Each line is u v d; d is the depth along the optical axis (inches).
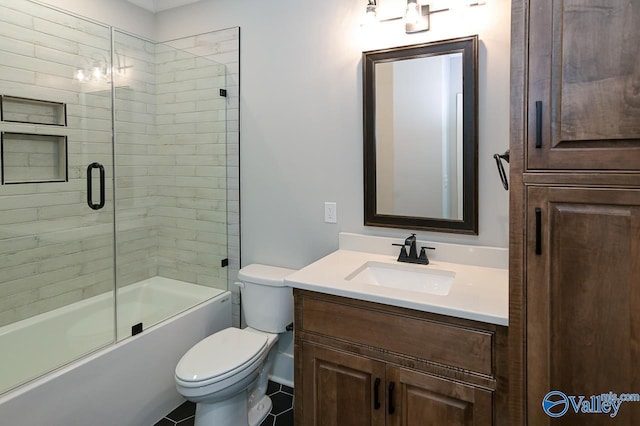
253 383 79.7
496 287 60.0
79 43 93.0
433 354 54.4
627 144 40.6
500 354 50.3
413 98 74.8
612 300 42.5
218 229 102.7
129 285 105.6
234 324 103.2
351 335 60.3
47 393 63.3
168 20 105.8
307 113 87.2
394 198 78.3
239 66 95.3
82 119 95.0
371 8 74.2
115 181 102.1
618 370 42.8
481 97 69.2
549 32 43.1
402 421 57.2
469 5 68.8
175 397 86.5
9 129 83.7
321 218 87.7
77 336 82.4
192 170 105.0
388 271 74.4
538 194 45.1
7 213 84.2
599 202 42.2
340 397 62.0
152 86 108.0
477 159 70.3
